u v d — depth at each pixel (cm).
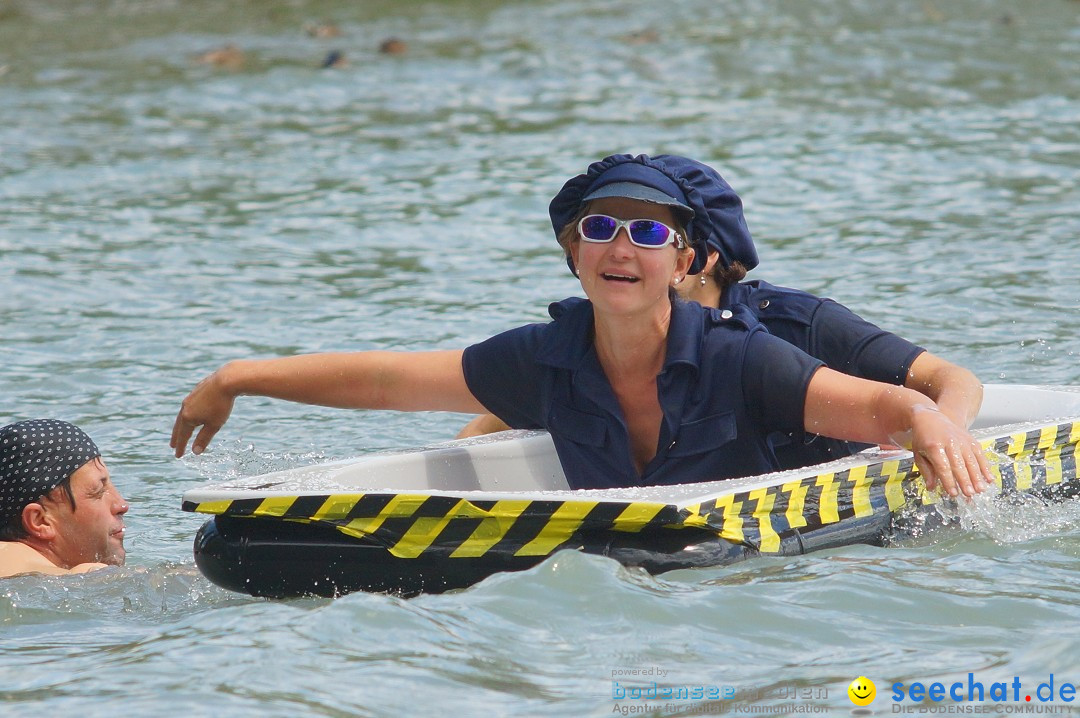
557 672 1176
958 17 6644
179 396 2436
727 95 5288
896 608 1308
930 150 4400
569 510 1370
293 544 1421
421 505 1391
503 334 1653
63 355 2648
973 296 2911
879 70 5662
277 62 5912
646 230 1480
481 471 1745
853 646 1230
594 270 1502
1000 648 1219
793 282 3075
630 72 5675
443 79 5609
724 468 1559
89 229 3619
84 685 1173
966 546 1502
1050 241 3347
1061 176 4031
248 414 2391
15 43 6325
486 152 4475
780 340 1538
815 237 3472
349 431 2305
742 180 4081
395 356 1669
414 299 3033
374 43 6312
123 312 2936
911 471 1552
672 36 6312
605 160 1536
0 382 2480
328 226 3666
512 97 5306
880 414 1467
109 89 5475
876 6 6869
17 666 1248
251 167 4331
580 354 1591
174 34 6506
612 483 1600
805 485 1472
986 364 2469
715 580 1365
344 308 2972
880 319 2773
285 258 3381
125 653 1259
